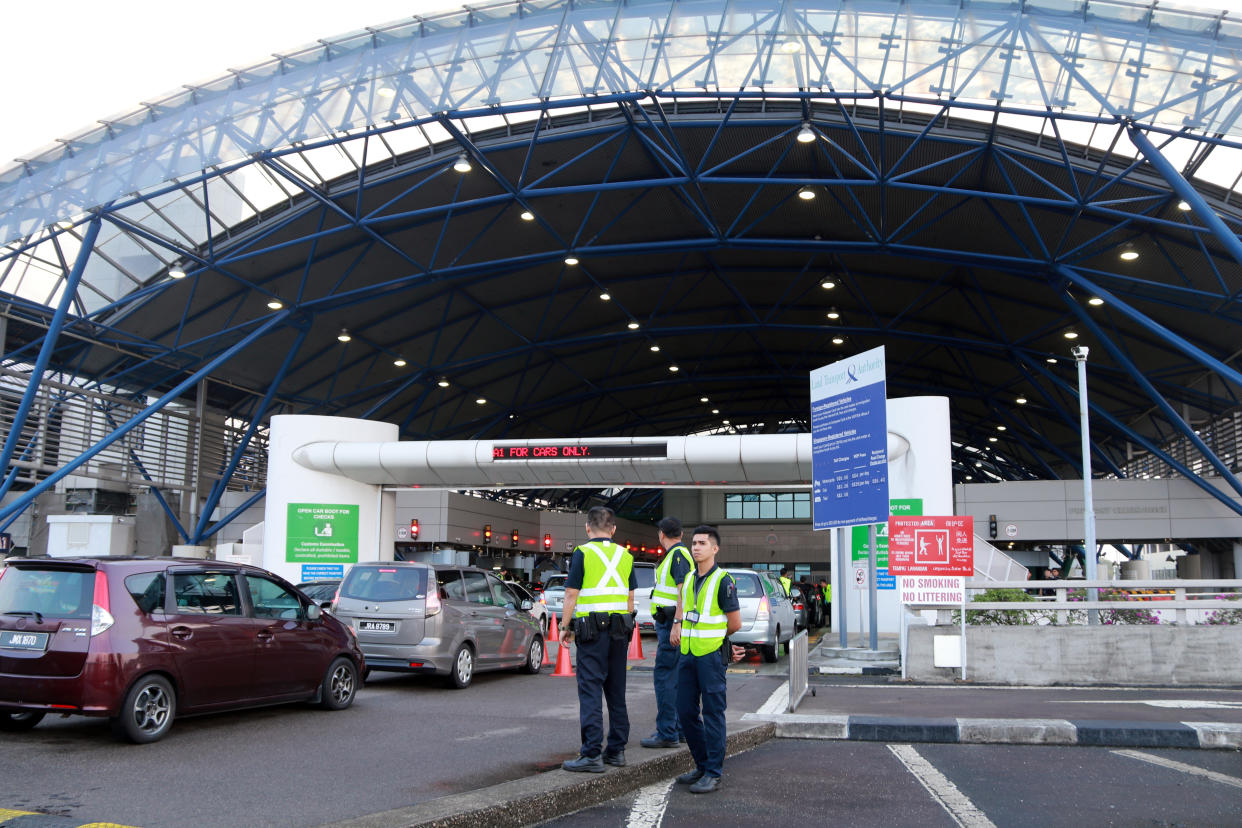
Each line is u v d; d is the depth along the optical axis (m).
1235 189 25.33
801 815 6.04
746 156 28.42
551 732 9.04
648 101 26.34
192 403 39.53
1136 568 38.12
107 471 33.28
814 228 33.56
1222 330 32.31
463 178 29.44
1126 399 43.22
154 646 8.29
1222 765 7.74
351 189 29.05
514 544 47.94
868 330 43.12
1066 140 25.88
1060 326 37.50
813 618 34.31
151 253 29.36
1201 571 38.38
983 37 22.05
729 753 8.22
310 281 34.06
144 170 24.39
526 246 34.62
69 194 24.83
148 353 35.19
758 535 67.88
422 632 12.90
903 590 14.74
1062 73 21.36
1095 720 9.35
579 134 27.19
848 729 9.10
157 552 35.66
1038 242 28.41
